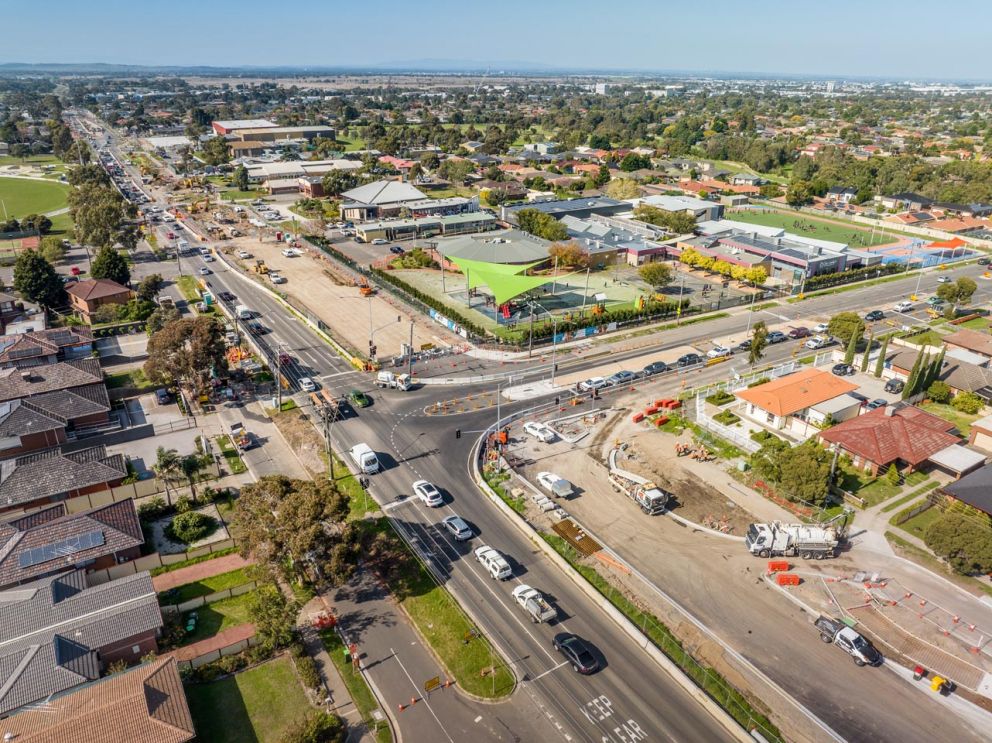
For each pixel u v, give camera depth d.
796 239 171.50
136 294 130.62
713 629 54.44
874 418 82.06
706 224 191.88
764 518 68.69
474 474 76.19
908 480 75.56
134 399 94.00
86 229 163.25
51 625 49.66
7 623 49.50
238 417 89.00
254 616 52.22
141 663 49.09
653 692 49.06
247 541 55.47
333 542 56.59
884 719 46.88
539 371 103.88
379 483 74.25
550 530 66.50
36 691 44.59
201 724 45.97
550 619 55.53
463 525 65.62
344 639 53.25
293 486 58.56
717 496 72.38
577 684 49.50
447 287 145.50
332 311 129.50
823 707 47.72
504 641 53.38
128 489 71.50
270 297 137.88
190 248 173.88
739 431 85.62
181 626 54.16
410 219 195.12
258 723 46.12
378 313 128.75
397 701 47.91
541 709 47.38
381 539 63.66
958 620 55.66
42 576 56.41
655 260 167.38
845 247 163.75
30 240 179.12
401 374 99.31
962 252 178.75
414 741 44.91
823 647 53.00
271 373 101.44
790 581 59.34
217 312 128.88
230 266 158.00
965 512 67.44
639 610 56.09
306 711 46.88
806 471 68.62
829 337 117.69
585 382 98.31
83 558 57.75
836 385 90.81
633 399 94.62
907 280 156.25
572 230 182.62
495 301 125.25
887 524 67.88
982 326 125.50
